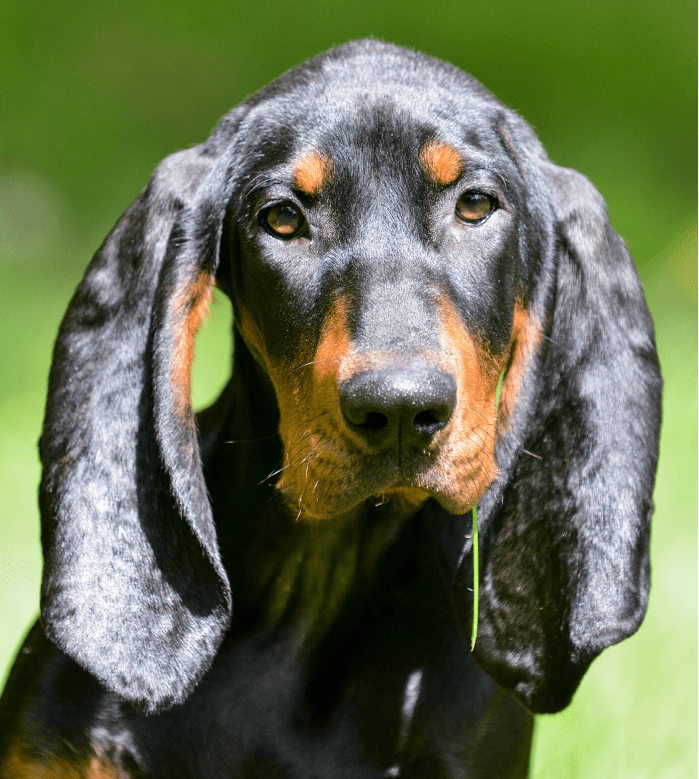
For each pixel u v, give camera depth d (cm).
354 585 667
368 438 549
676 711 928
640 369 656
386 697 655
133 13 3447
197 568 620
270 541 665
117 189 2852
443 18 3506
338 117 623
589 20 3547
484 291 612
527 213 656
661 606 1095
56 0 3394
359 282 586
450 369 551
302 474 588
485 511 639
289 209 620
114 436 629
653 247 2612
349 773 650
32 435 1436
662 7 3559
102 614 609
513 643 648
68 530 620
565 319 661
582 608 633
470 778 648
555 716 916
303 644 666
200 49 3331
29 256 2469
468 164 618
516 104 3300
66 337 657
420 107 626
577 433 650
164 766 637
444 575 668
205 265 647
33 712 632
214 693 649
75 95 3172
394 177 611
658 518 1273
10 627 1019
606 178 2972
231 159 657
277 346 620
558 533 646
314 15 3469
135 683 604
